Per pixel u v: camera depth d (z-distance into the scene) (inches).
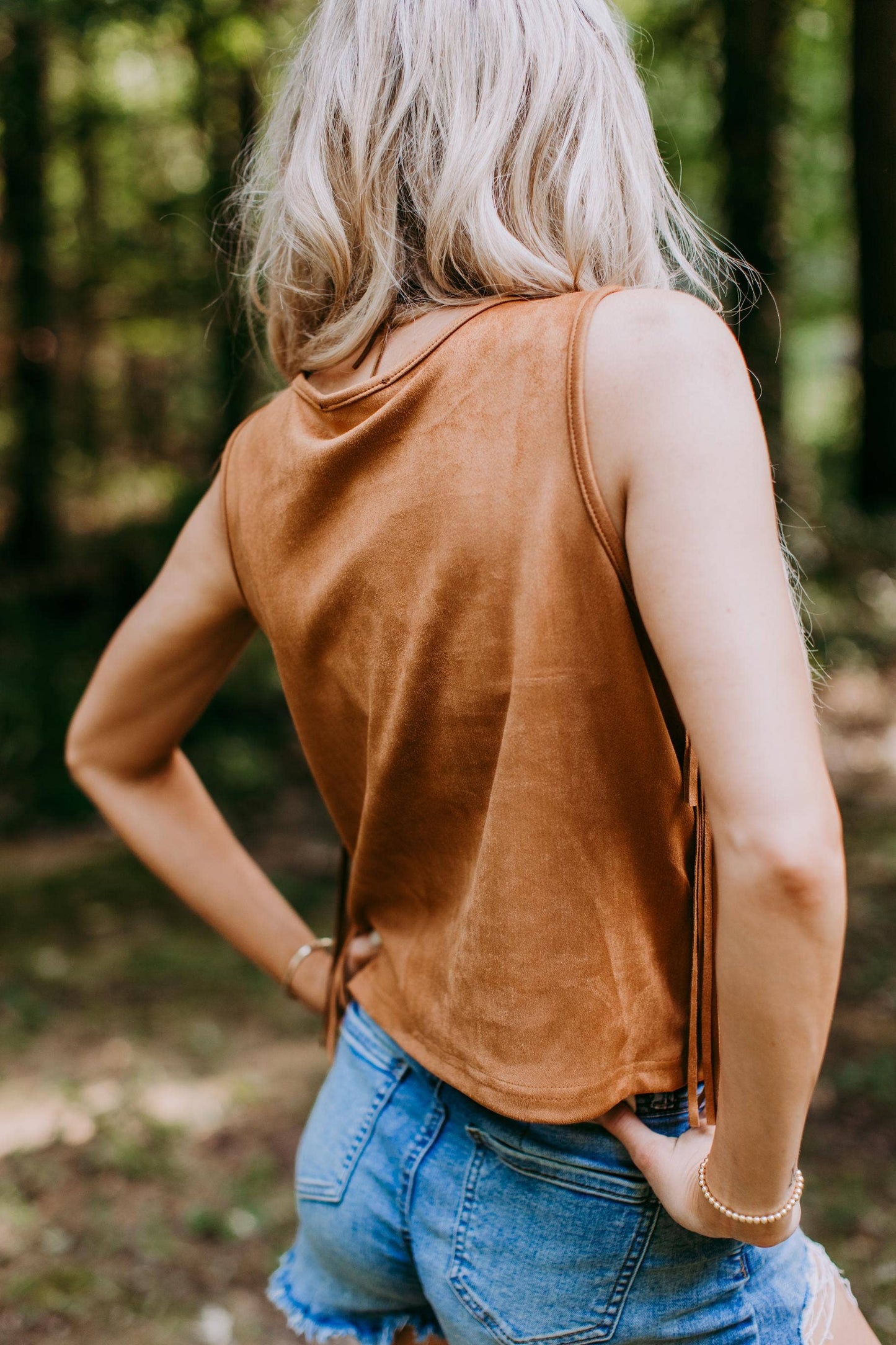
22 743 244.7
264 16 230.8
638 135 35.6
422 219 35.5
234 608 45.4
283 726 266.8
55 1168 113.1
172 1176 111.6
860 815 215.3
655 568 29.4
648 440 29.7
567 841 33.5
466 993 36.2
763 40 284.4
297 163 37.8
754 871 27.4
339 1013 46.2
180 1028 148.2
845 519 370.0
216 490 44.4
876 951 155.3
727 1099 30.6
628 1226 36.0
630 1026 34.9
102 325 414.6
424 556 34.2
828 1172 108.0
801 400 559.2
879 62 351.9
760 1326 36.9
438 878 39.0
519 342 32.3
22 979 163.3
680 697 29.2
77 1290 94.4
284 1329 91.4
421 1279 39.6
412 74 34.6
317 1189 42.1
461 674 34.5
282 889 194.7
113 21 210.5
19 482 394.6
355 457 35.5
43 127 357.4
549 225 34.5
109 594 325.1
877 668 296.8
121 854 218.5
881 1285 90.0
